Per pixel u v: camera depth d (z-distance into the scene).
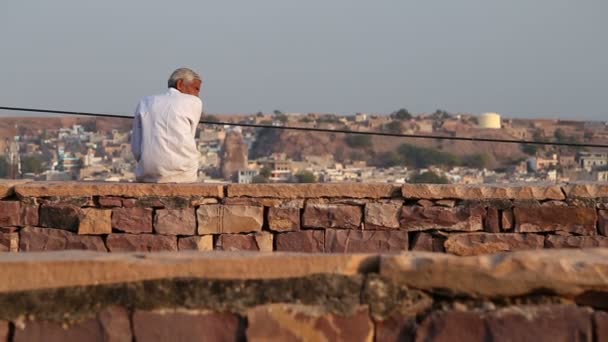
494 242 13.19
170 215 13.39
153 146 14.02
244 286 6.67
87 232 13.41
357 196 13.37
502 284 6.55
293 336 6.57
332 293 6.66
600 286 6.47
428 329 6.55
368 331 6.60
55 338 6.62
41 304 6.64
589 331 6.41
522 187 13.28
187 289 6.66
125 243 13.42
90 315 6.64
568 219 13.20
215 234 13.41
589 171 170.62
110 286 6.67
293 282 6.68
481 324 6.51
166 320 6.62
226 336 6.62
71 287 6.66
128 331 6.62
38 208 13.55
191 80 14.55
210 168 180.25
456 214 13.25
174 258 6.79
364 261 6.76
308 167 194.88
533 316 6.48
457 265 6.60
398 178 172.50
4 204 13.54
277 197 13.41
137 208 13.45
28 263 6.67
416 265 6.66
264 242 13.38
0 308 6.62
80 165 166.50
